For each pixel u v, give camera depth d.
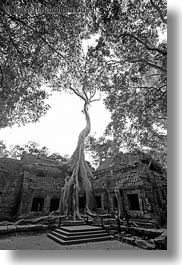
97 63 7.55
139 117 8.55
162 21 6.59
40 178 16.12
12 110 7.53
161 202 12.54
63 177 17.44
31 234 9.45
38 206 15.23
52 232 9.43
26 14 5.22
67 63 7.10
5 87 6.40
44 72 7.13
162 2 5.88
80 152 16.66
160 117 8.87
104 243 7.55
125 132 9.63
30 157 17.81
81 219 12.57
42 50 6.37
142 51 7.32
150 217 10.92
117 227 9.65
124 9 5.90
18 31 5.61
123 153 13.13
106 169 16.92
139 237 8.10
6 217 13.42
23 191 14.61
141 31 6.75
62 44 6.38
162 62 6.96
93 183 17.81
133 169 13.47
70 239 7.63
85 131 18.12
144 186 12.16
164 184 13.87
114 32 6.43
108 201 15.21
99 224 11.04
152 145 9.67
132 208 13.11
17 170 15.95
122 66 7.98
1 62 6.05
